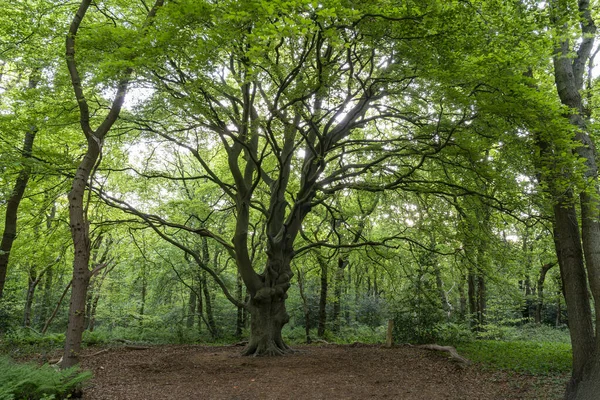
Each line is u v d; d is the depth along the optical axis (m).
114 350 14.04
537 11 7.64
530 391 7.91
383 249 16.69
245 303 13.87
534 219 11.18
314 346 15.79
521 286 29.34
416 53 8.87
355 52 9.81
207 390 8.57
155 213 19.86
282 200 14.80
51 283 24.27
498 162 10.62
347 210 19.66
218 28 7.16
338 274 20.83
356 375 9.87
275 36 6.15
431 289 15.20
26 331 16.23
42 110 10.72
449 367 10.48
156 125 13.20
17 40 11.09
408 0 7.61
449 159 12.22
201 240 21.88
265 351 13.02
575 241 8.01
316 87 9.39
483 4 7.89
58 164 11.37
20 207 14.27
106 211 17.44
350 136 17.81
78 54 9.27
